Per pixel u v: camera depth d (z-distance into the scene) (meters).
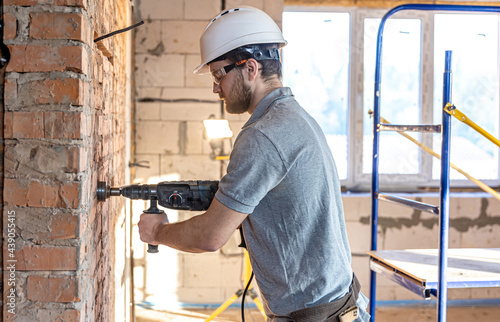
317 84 3.95
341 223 1.44
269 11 3.62
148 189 1.41
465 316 3.64
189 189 1.39
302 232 1.28
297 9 3.89
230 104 1.41
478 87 4.01
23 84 1.14
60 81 1.14
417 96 3.98
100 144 1.60
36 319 1.17
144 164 3.68
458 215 3.86
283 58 3.91
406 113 3.99
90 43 1.29
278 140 1.23
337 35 3.93
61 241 1.17
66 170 1.16
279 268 1.31
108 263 1.96
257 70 1.37
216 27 1.39
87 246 1.29
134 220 3.69
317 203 1.29
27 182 1.15
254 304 3.80
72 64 1.14
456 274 2.12
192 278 3.76
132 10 3.42
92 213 1.38
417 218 3.83
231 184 1.22
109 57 1.99
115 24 2.13
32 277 1.16
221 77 1.40
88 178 1.28
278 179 1.23
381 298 3.89
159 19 3.61
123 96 2.78
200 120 3.69
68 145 1.16
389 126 2.50
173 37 3.63
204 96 3.68
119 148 2.49
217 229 1.23
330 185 1.32
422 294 2.08
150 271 3.74
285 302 1.32
